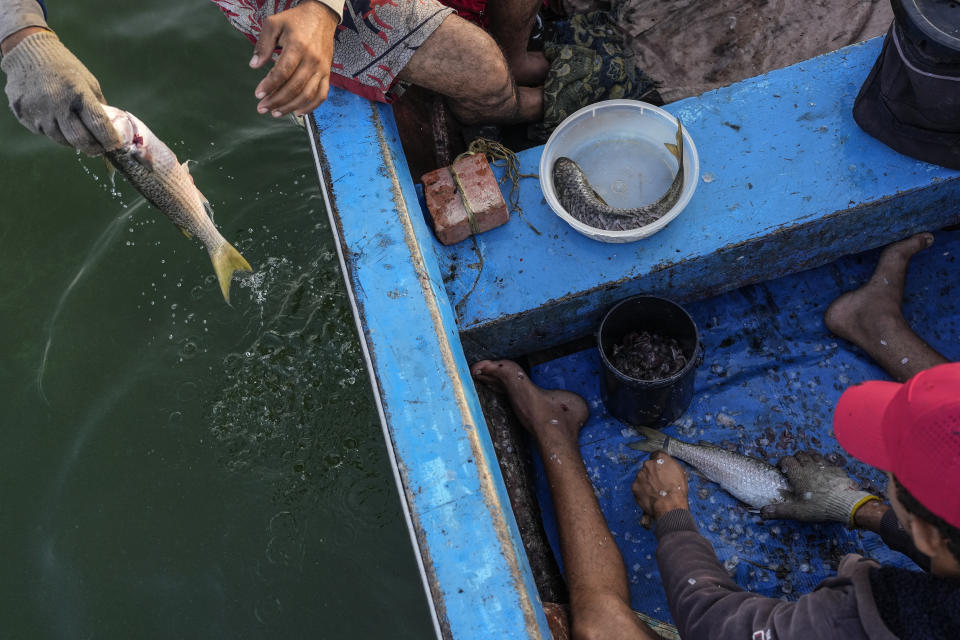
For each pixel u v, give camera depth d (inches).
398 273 85.4
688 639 70.1
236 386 131.5
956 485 45.7
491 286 97.2
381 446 126.9
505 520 73.2
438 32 94.5
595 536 94.6
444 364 80.4
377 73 95.7
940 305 107.3
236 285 138.5
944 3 79.5
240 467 126.9
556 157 103.8
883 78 88.7
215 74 157.2
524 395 104.0
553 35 124.8
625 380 92.5
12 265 140.2
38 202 144.1
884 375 104.2
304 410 129.7
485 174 99.0
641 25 124.2
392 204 89.6
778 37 119.9
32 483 125.6
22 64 70.9
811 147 98.0
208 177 147.6
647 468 96.6
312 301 136.9
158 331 135.4
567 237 98.6
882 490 98.2
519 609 68.0
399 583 119.2
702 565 76.2
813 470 96.6
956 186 95.5
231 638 116.8
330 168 92.8
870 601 52.1
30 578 119.6
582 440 106.9
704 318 110.5
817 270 110.7
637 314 100.0
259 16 92.4
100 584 119.3
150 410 130.3
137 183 82.8
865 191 94.7
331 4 78.0
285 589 119.5
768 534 97.8
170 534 122.7
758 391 106.0
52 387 131.6
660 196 102.4
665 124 101.9
